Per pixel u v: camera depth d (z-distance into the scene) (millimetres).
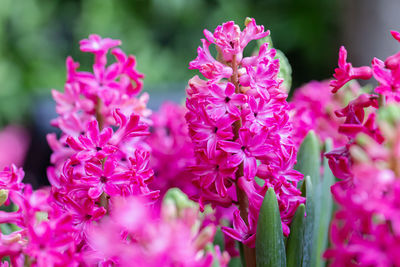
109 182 487
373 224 417
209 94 505
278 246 488
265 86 503
